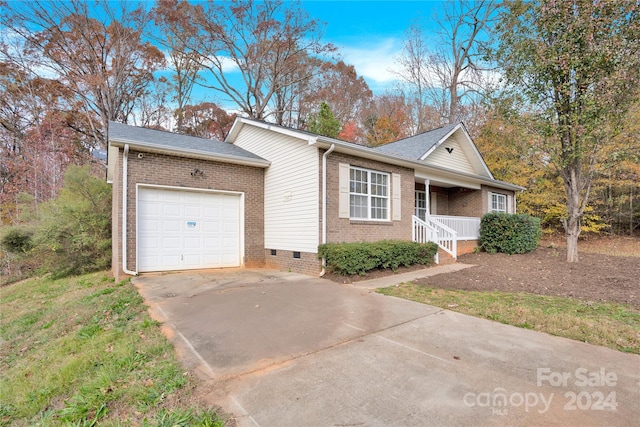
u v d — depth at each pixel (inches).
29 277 534.6
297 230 355.9
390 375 115.9
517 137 398.6
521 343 146.3
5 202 660.1
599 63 317.4
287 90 1035.3
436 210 584.7
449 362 126.5
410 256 357.1
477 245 509.0
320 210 330.3
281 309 202.4
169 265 348.8
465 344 145.2
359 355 133.6
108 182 471.2
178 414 92.4
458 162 570.6
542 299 226.7
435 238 410.6
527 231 455.8
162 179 341.7
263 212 415.5
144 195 335.0
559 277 302.7
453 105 898.1
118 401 101.2
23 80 754.8
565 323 171.0
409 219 427.2
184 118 969.5
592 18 311.7
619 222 708.0
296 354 135.3
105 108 819.4
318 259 325.7
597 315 187.8
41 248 427.8
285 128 368.8
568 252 382.9
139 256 329.4
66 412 96.6
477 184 547.8
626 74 301.4
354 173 368.8
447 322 176.9
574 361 127.5
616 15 303.3
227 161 382.3
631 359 129.5
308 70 987.9
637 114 353.4
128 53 829.2
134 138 335.0
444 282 287.6
